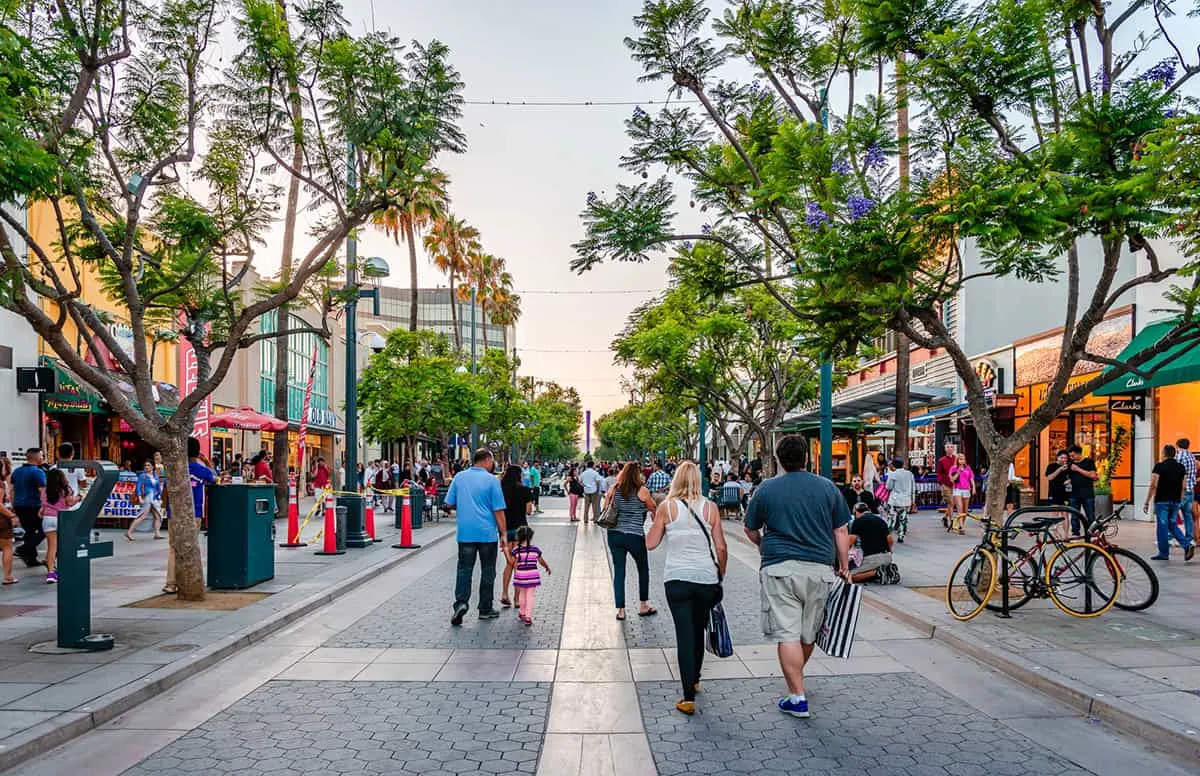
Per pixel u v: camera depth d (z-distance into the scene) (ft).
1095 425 69.41
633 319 81.15
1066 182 26.76
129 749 17.16
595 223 35.17
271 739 17.84
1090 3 29.58
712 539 20.35
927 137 32.48
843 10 33.22
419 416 101.14
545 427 247.50
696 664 21.22
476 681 22.56
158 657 23.49
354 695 21.22
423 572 44.70
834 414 104.83
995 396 79.92
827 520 19.21
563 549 57.36
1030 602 31.35
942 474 67.15
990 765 16.15
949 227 26.81
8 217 25.81
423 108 32.22
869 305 28.68
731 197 38.24
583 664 24.39
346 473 55.57
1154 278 27.20
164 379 85.61
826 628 19.21
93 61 27.94
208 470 40.42
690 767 16.17
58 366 65.87
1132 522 61.72
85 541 24.59
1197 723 17.28
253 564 36.40
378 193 33.35
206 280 37.01
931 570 41.50
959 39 29.04
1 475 47.80
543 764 16.40
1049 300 78.89
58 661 23.00
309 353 144.66
